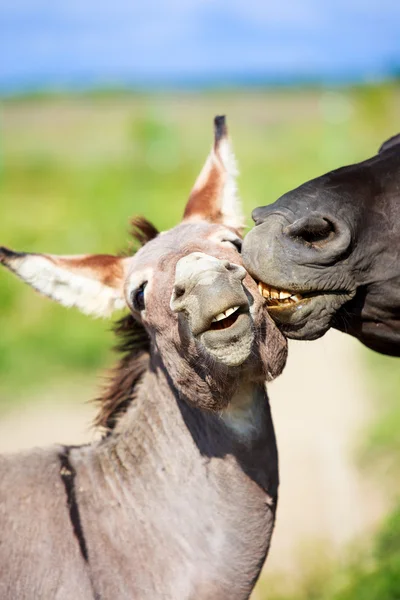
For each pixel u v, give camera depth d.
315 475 20.56
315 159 61.53
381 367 27.92
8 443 22.75
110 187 55.06
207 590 9.87
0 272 31.38
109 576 9.74
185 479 10.06
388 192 9.60
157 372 10.38
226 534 9.92
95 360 27.62
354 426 22.86
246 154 72.12
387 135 58.44
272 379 9.48
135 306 9.96
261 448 10.02
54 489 10.16
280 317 9.34
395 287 9.64
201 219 10.84
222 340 8.35
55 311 30.27
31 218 45.38
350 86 73.44
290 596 15.63
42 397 25.59
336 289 9.40
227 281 8.30
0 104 174.00
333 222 9.20
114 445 10.54
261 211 9.37
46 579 9.62
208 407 9.48
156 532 9.97
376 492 19.31
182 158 66.75
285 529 18.22
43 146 88.56
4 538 9.80
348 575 15.51
